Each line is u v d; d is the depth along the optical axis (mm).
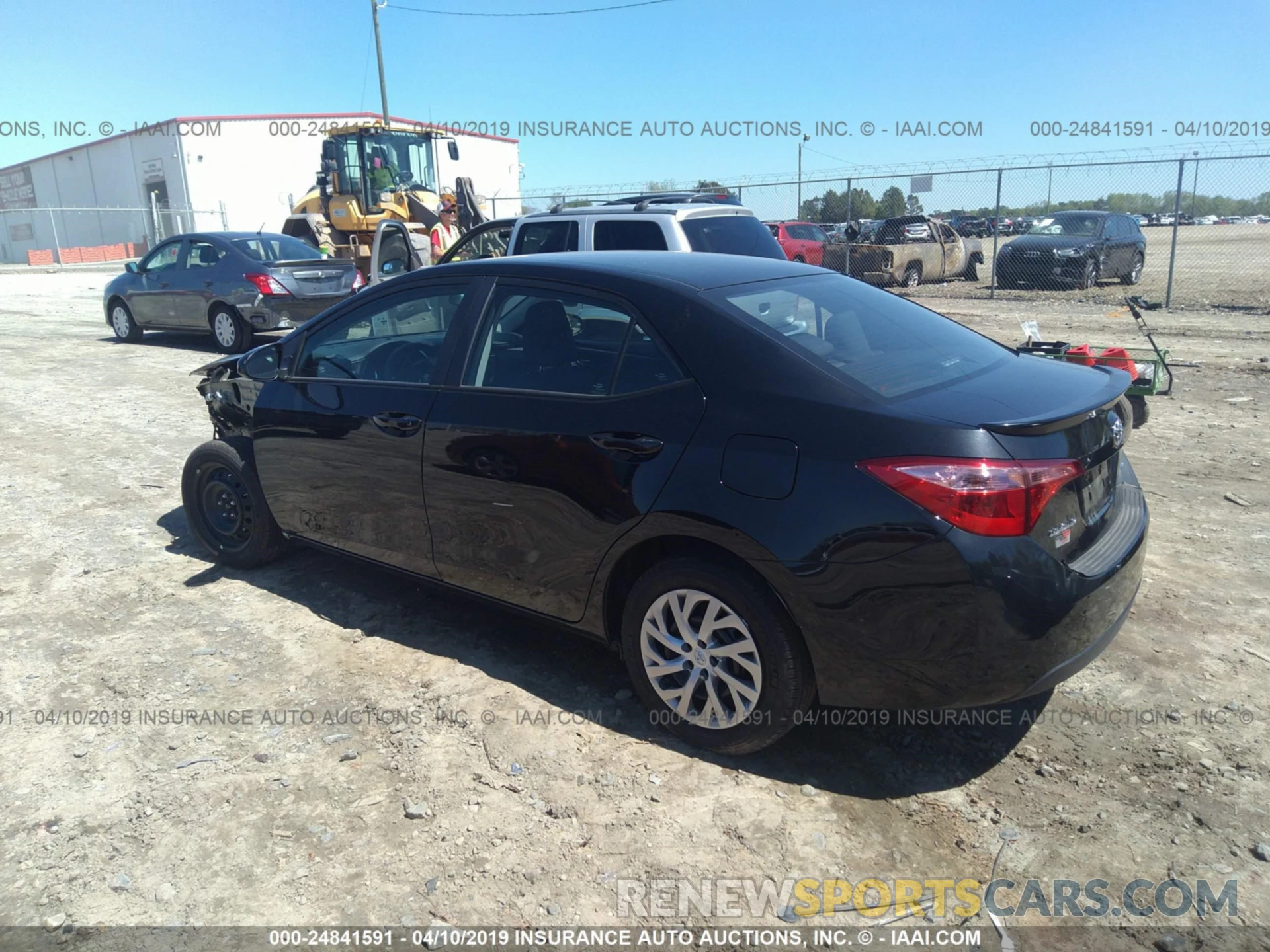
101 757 3244
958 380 3156
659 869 2707
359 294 4266
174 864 2744
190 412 8656
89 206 46938
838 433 2805
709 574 3010
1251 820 2848
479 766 3182
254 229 41469
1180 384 9188
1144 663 3752
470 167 42438
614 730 3387
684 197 10422
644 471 3109
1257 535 5078
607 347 3355
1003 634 2658
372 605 4430
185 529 5496
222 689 3678
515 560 3562
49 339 14078
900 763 3186
